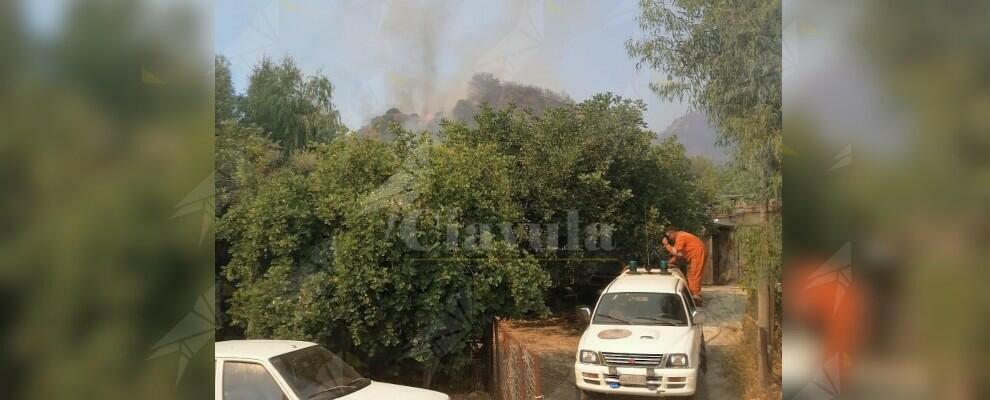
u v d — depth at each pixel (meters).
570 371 5.22
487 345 5.76
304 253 5.68
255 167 5.72
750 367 5.19
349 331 5.62
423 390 4.70
